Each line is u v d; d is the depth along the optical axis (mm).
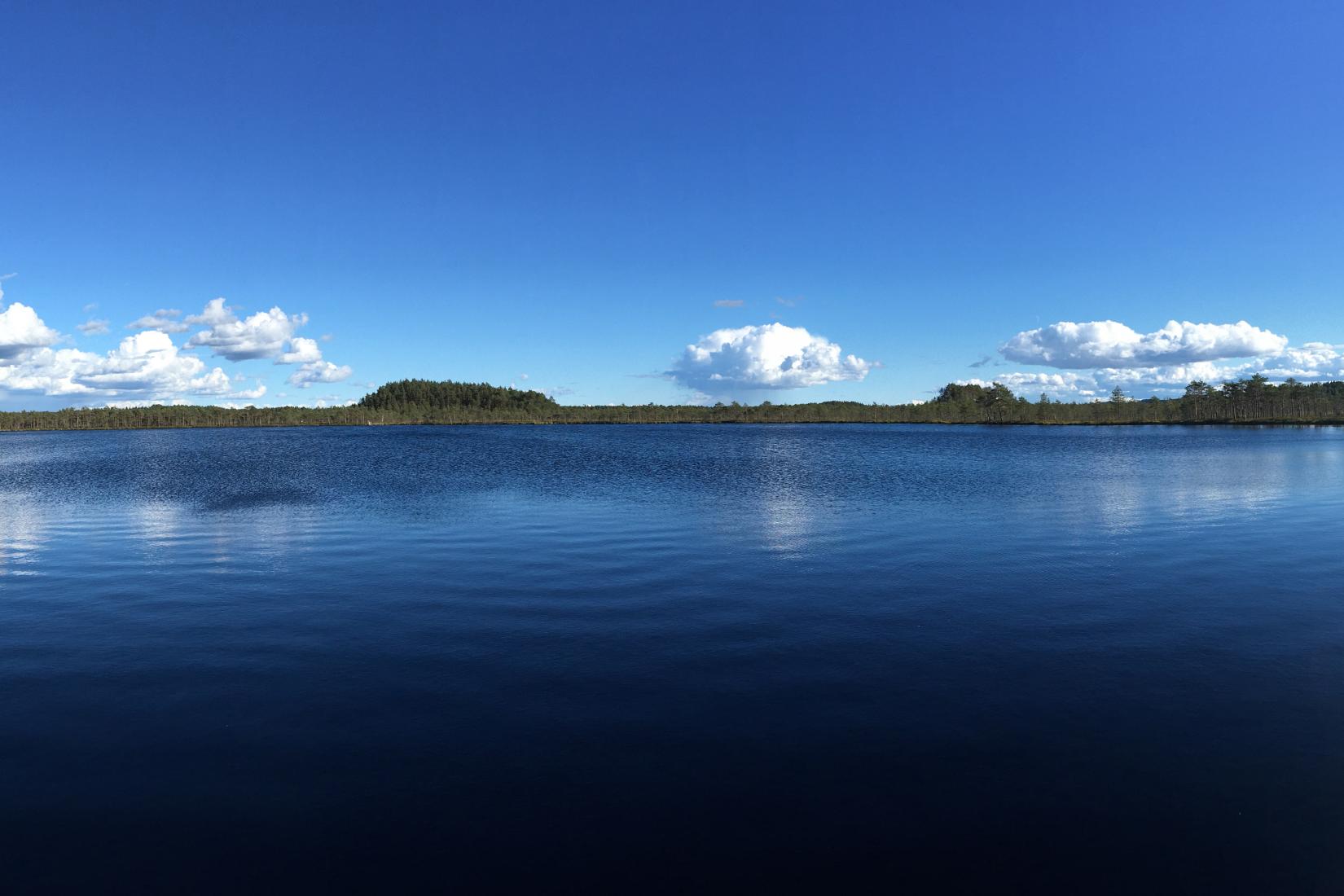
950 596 13328
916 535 19875
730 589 13930
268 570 15938
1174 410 164125
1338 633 11086
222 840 6027
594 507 25969
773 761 7211
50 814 6383
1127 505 25906
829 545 18469
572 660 9984
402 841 6016
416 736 7773
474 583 14516
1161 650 10336
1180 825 6164
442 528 21422
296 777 6961
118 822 6270
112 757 7355
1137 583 14320
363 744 7582
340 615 12297
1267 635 11016
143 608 12891
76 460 59125
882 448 72000
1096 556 17078
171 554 17969
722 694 8805
